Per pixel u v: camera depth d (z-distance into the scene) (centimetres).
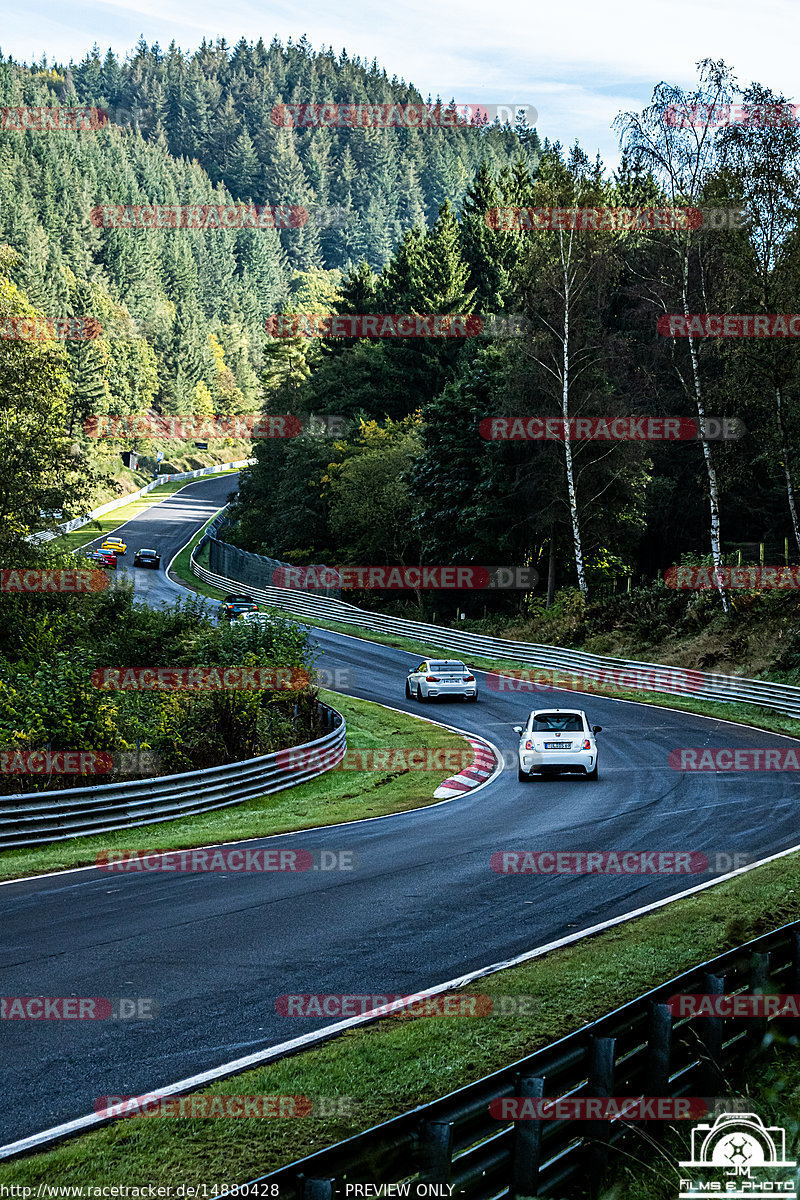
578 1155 570
